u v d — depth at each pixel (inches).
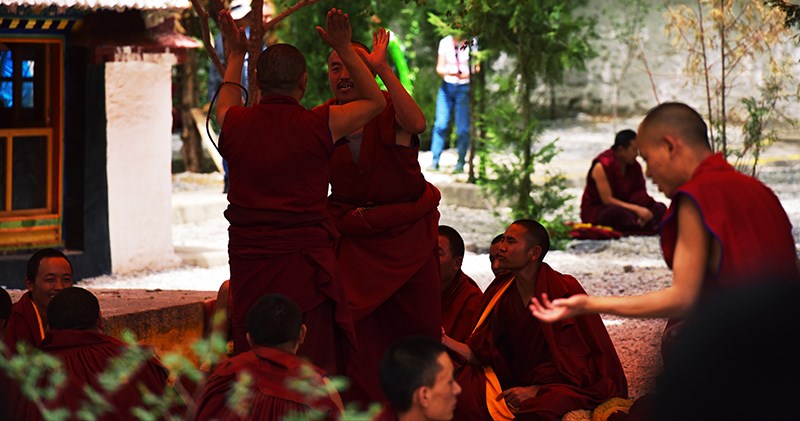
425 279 249.6
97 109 500.1
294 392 183.3
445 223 632.4
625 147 580.1
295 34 649.0
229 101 225.5
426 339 166.6
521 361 278.8
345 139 241.3
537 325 274.2
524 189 571.8
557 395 262.5
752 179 171.3
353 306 242.1
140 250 517.7
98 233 504.1
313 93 652.1
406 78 676.7
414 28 773.3
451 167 811.4
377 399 249.0
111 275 506.6
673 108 177.8
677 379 82.0
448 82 766.5
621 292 450.6
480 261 531.5
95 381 212.8
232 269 221.5
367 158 241.0
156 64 516.1
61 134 486.6
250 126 214.2
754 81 847.1
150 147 518.3
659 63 1034.7
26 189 482.9
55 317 218.8
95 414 201.6
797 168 788.0
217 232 609.3
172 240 531.2
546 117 1069.1
